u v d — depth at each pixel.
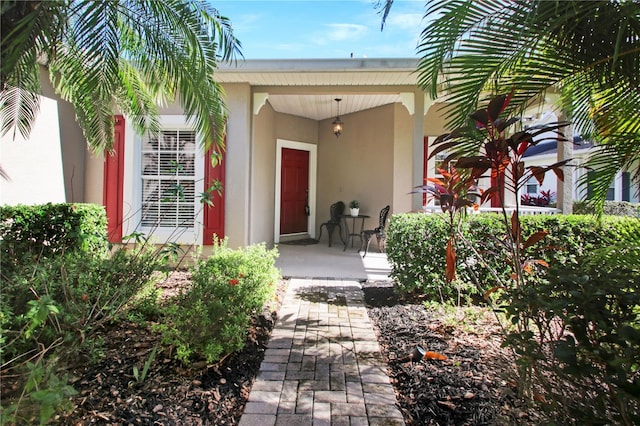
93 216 4.25
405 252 4.00
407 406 2.00
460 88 2.38
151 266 3.15
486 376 2.24
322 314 3.56
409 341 2.84
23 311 2.12
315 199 8.75
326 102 7.10
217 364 2.37
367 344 2.83
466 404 1.96
